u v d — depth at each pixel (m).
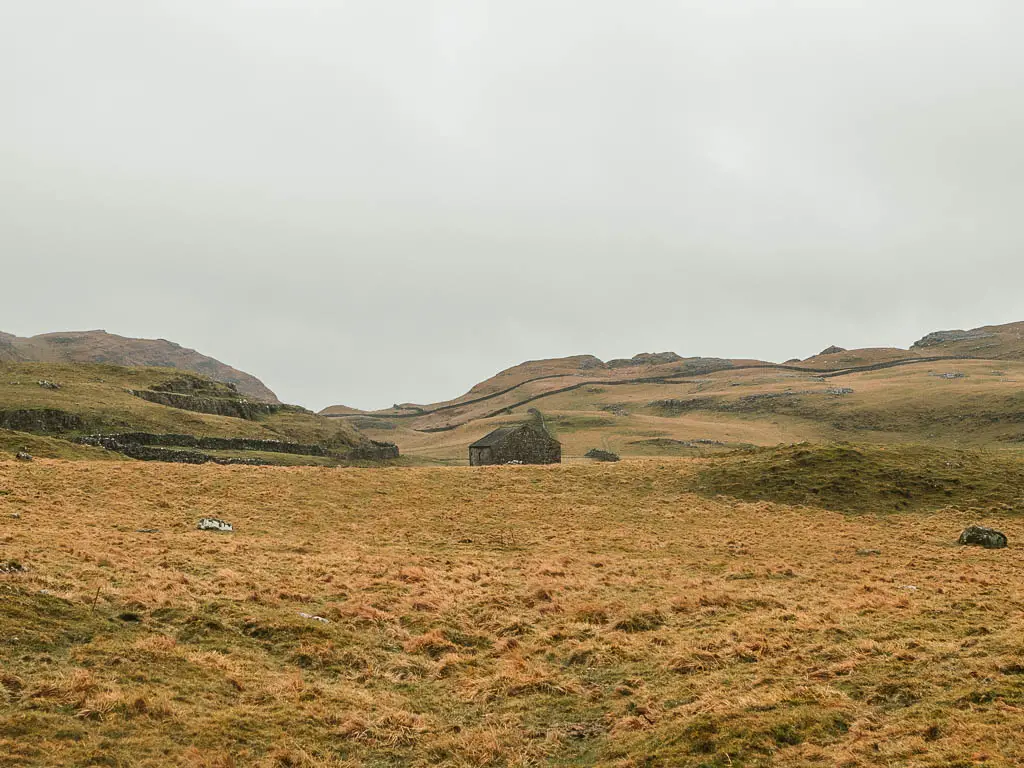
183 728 14.70
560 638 22.86
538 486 59.22
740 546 40.28
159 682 16.56
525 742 15.96
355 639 21.58
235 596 23.64
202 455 88.69
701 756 14.01
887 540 41.88
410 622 23.62
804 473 58.06
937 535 42.94
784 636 21.39
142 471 54.12
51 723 13.76
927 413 198.50
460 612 25.14
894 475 56.31
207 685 16.89
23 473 48.44
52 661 16.56
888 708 15.46
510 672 19.72
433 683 19.38
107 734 13.88
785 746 14.05
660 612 25.36
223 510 44.25
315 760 14.32
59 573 22.62
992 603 23.75
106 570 24.25
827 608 24.94
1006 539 40.84
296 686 17.61
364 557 33.06
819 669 18.30
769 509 51.28
